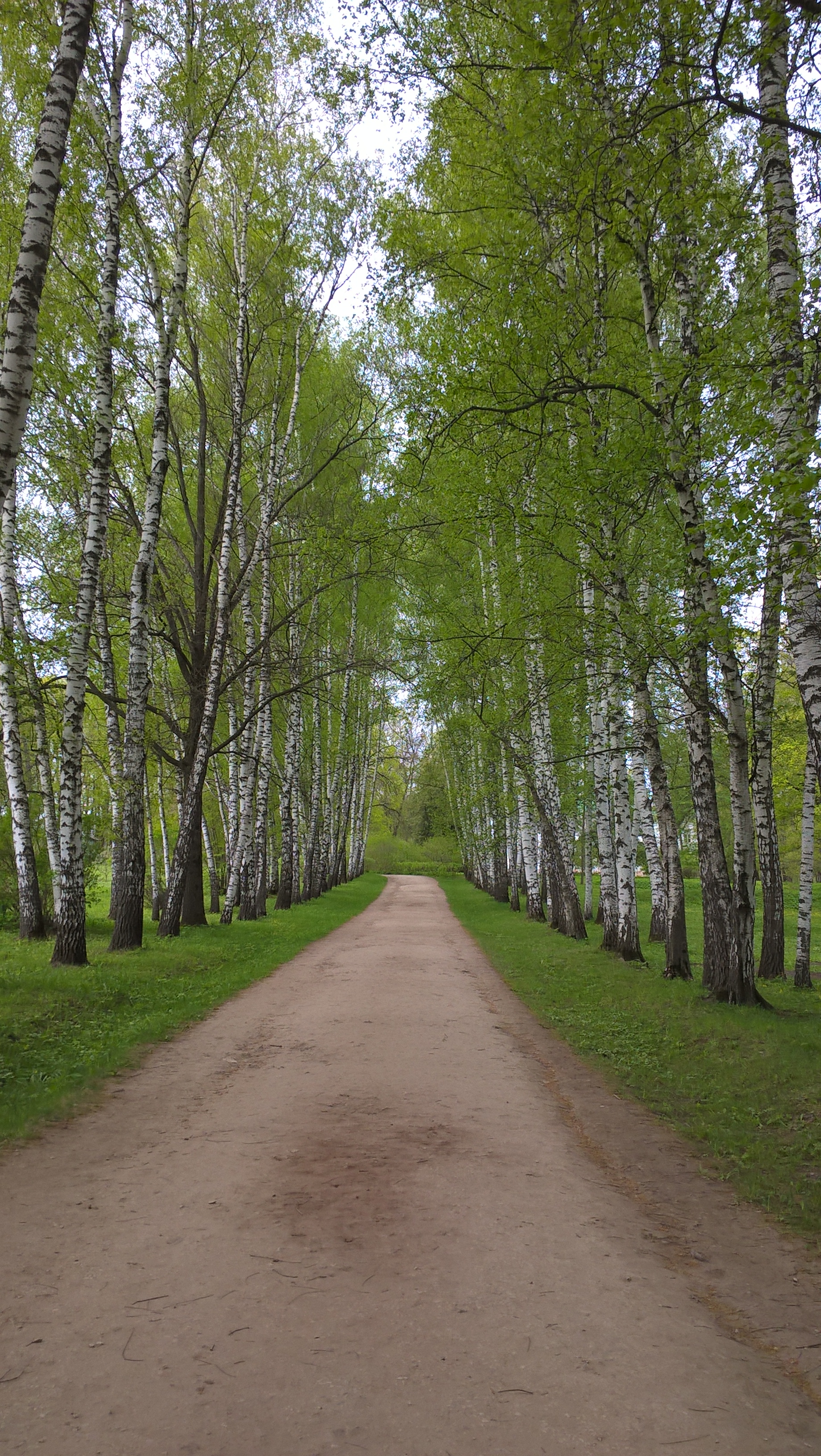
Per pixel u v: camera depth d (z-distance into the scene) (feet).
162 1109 20.67
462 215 35.22
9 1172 16.29
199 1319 10.80
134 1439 8.36
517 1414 8.93
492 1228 14.01
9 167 42.06
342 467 77.20
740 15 20.03
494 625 48.34
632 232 30.04
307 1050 27.20
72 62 22.35
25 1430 8.49
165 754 61.00
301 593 84.99
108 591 58.85
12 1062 23.54
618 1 21.21
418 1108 21.01
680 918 40.42
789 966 60.49
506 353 29.81
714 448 27.81
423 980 43.73
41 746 55.47
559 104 25.91
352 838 160.04
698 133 24.99
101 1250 12.86
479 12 29.04
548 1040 30.30
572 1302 11.56
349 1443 8.36
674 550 31.86
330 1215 14.33
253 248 58.95
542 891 102.94
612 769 51.44
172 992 35.94
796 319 22.09
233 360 62.03
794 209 24.13
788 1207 15.33
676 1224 14.66
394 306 38.29
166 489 70.18
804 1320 11.36
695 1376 9.84
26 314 21.34
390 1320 10.89
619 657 34.71
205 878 122.72
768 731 39.09
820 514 20.93
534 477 35.73
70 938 38.81
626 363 32.01
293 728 88.58
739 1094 21.86
